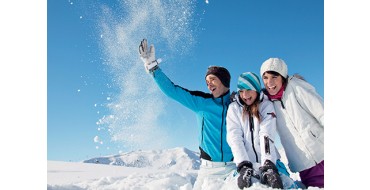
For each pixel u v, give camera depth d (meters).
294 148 2.73
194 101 3.10
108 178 3.63
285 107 2.73
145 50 3.21
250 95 2.74
